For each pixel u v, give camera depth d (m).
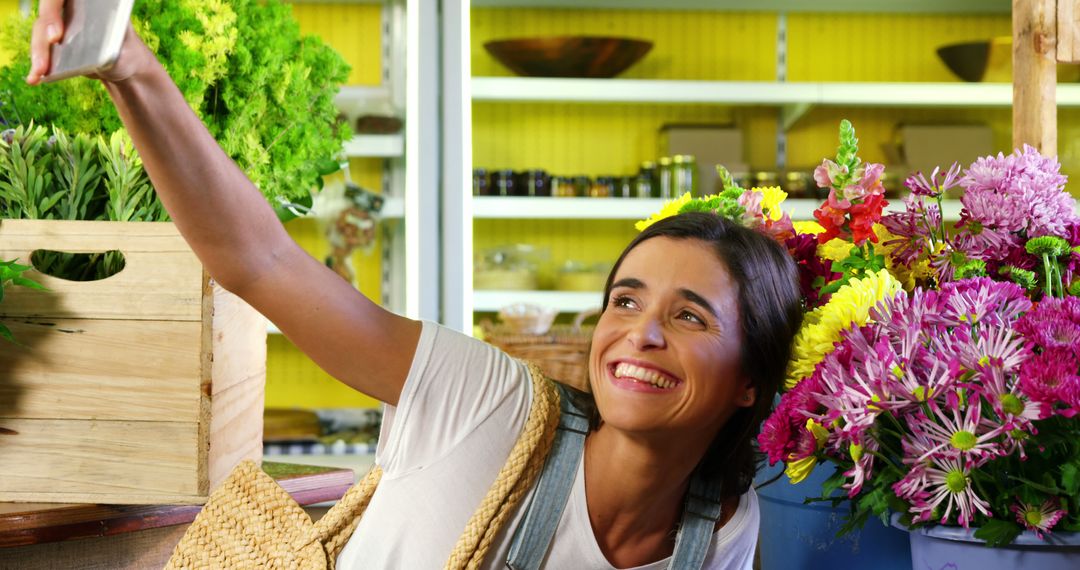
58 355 1.18
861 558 1.03
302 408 3.34
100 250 1.18
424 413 0.94
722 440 1.00
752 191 1.16
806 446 0.81
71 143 1.25
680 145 3.58
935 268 1.01
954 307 0.80
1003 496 0.78
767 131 3.73
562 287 3.49
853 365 0.79
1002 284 0.80
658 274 0.91
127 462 1.19
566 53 3.42
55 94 1.33
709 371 0.90
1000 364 0.74
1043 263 0.97
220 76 1.37
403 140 3.27
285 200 1.51
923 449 0.77
